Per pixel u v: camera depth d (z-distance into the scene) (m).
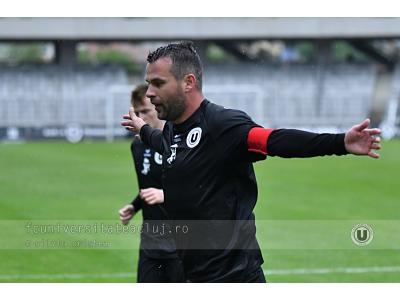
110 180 64.50
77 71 122.06
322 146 14.03
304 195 56.97
